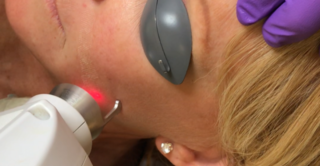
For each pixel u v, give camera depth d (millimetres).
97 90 525
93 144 722
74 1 487
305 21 306
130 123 574
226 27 396
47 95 411
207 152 579
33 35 528
